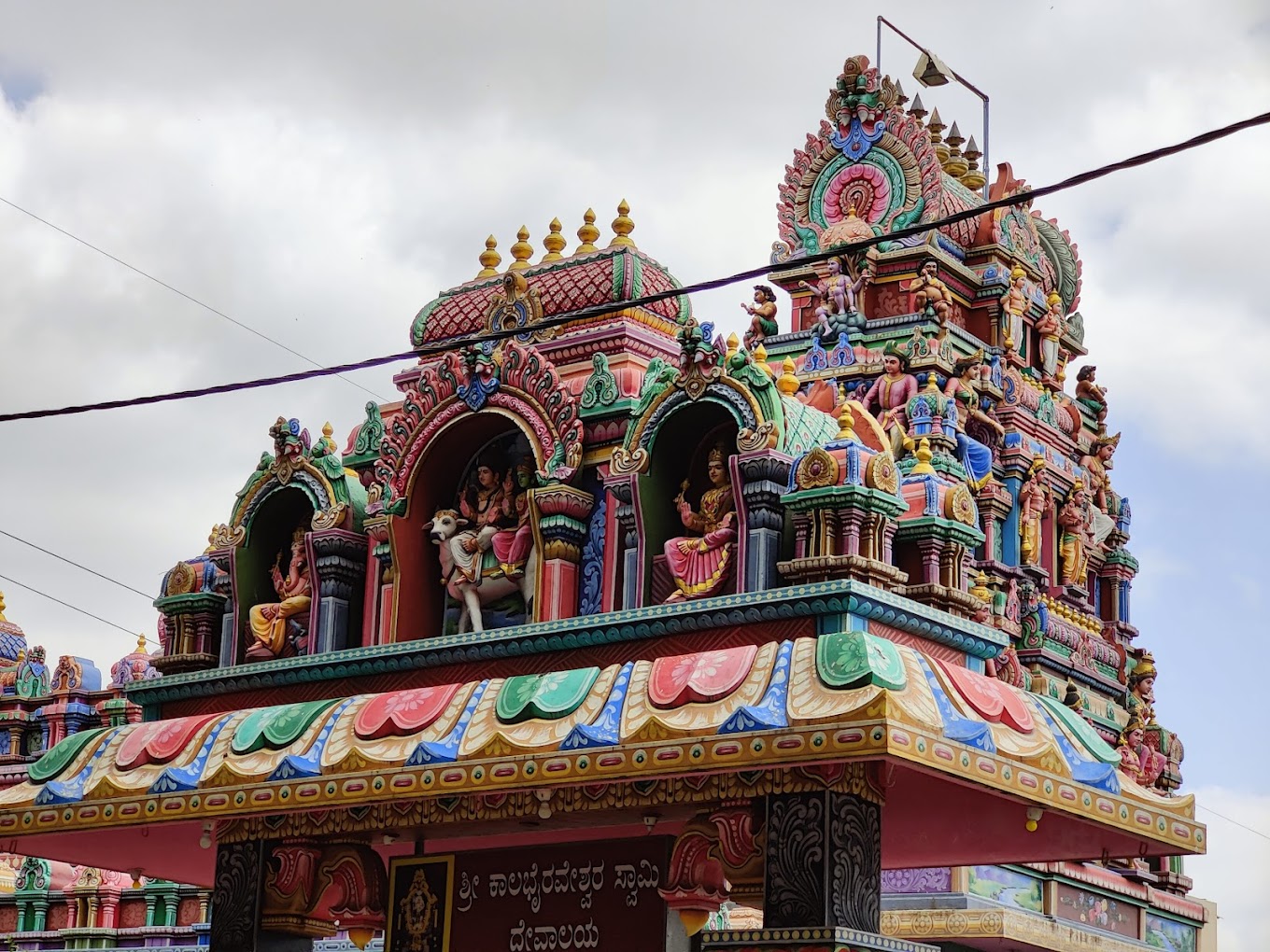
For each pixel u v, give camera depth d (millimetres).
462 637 18625
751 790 16703
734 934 16469
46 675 34656
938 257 32250
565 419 19281
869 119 33156
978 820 18734
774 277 33406
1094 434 35594
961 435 30500
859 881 16516
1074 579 32875
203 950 27625
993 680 17359
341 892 19547
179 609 21031
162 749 19250
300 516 21312
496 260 21703
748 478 17703
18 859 33469
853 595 16672
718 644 17359
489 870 18688
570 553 19219
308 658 19547
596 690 17047
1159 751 33875
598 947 17828
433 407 19969
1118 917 29328
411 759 17266
